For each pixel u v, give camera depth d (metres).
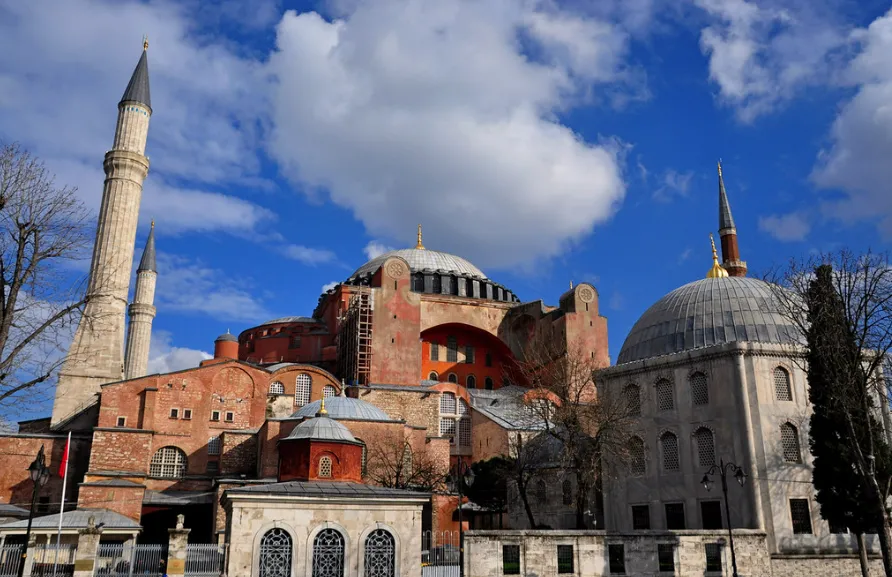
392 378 69.69
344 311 79.81
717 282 50.34
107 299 64.75
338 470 38.22
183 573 32.75
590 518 51.28
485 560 34.00
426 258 89.88
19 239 27.95
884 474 34.16
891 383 32.69
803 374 43.44
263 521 30.70
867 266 33.47
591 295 76.38
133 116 70.50
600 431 44.69
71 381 62.31
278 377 65.62
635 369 47.53
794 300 39.91
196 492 56.44
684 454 43.88
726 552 37.59
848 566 39.81
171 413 60.41
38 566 34.69
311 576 30.61
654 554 36.31
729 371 43.00
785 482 40.88
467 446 70.81
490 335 82.25
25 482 56.06
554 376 55.78
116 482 52.12
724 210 64.94
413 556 32.19
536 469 54.06
